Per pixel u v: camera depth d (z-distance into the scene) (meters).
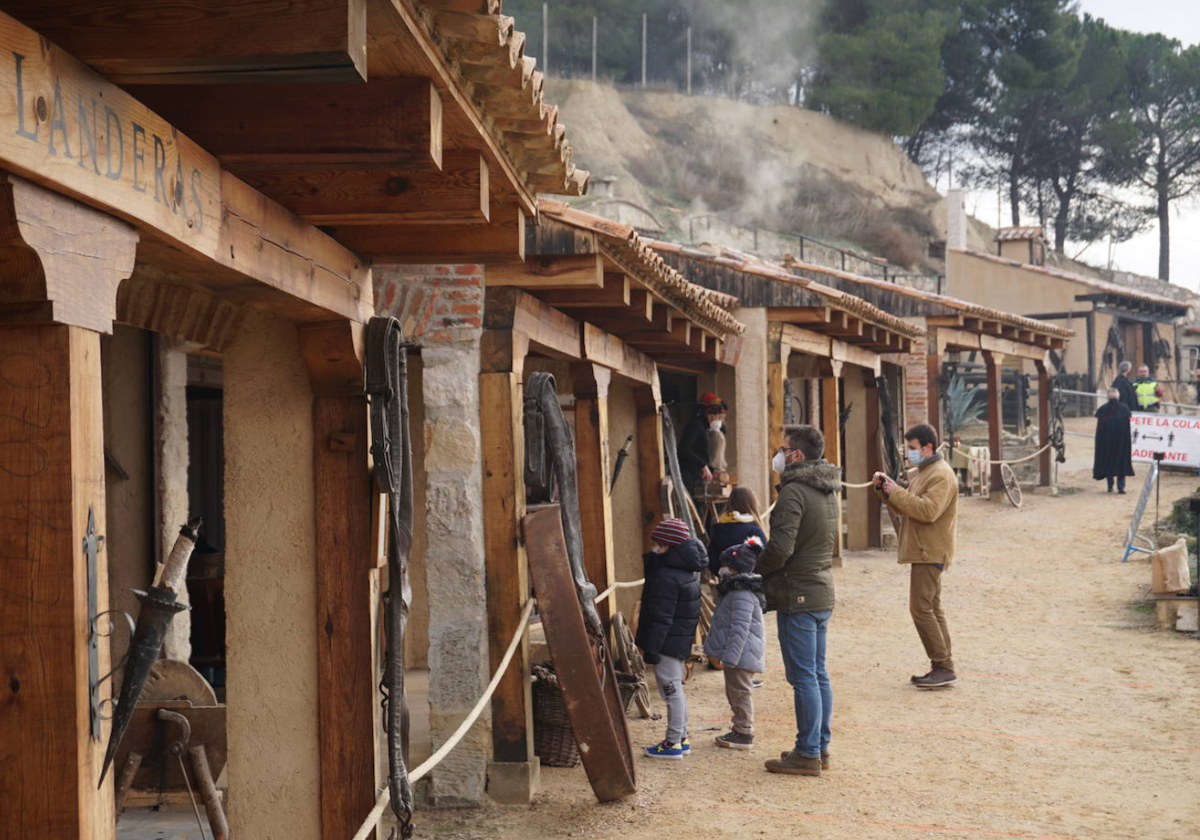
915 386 19.62
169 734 5.11
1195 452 15.24
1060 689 8.99
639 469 10.39
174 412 7.93
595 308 7.82
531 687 7.16
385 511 4.92
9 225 2.26
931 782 6.75
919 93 57.41
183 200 3.00
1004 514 19.31
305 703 4.57
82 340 2.53
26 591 2.48
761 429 13.62
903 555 9.08
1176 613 11.23
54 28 2.57
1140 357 35.75
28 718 2.48
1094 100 57.66
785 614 6.92
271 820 4.57
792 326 13.91
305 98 3.24
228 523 4.62
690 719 8.32
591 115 50.06
